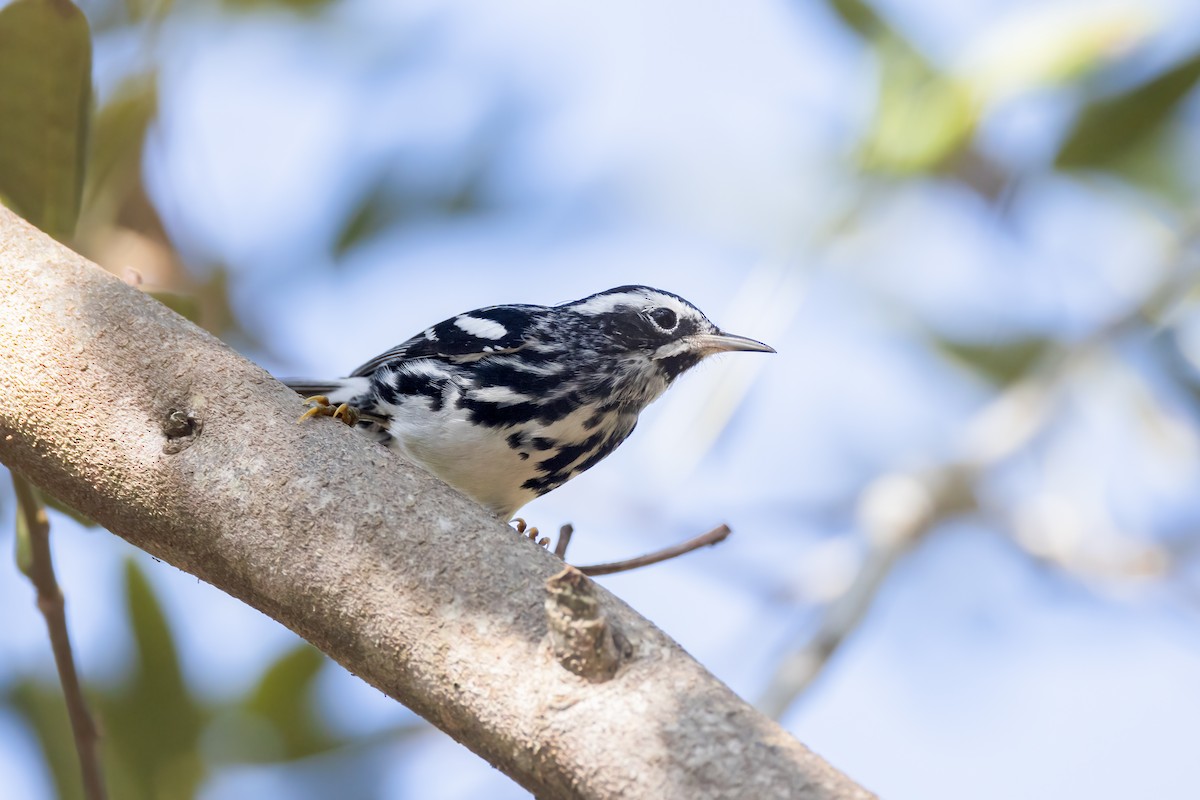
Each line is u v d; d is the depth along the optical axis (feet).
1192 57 44.19
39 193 28.25
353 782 37.17
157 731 35.78
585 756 16.47
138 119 42.52
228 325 45.88
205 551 19.90
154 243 43.86
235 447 20.13
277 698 37.11
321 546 19.15
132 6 43.83
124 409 20.70
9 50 26.53
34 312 21.43
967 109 46.47
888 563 47.50
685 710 16.40
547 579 18.25
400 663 18.35
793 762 15.64
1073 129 47.01
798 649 44.24
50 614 25.91
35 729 34.86
